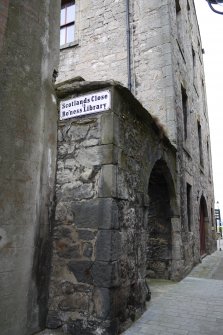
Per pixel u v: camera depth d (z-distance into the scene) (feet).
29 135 12.12
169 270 22.45
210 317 13.76
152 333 11.87
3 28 11.43
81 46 29.40
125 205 13.23
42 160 12.73
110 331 10.98
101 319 11.12
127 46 26.84
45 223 12.57
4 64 11.35
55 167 13.55
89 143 13.03
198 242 33.12
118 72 26.86
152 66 25.49
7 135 11.13
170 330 12.20
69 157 13.41
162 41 25.55
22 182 11.57
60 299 12.17
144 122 16.42
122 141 13.46
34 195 12.09
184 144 27.43
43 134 12.92
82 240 12.26
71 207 12.84
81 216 12.51
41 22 13.41
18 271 11.05
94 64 28.32
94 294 11.48
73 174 13.12
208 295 17.66
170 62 24.80
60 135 13.87
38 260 12.03
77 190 12.86
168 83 24.53
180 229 23.26
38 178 12.40
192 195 31.17
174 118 23.95
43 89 13.19
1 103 11.04
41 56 13.24
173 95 24.22
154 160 17.75
